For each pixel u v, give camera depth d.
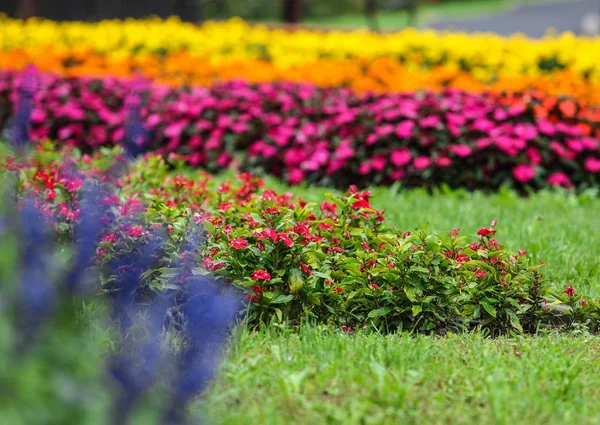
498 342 4.77
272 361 4.23
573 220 7.48
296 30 17.19
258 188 6.60
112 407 2.75
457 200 8.42
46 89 10.53
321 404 3.76
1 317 2.89
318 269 5.11
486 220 7.31
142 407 2.90
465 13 42.16
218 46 14.03
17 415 2.57
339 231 5.45
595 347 4.78
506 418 3.66
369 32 16.75
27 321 2.92
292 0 21.95
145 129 9.83
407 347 4.45
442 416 3.71
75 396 2.64
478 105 9.31
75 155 7.28
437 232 6.78
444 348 4.53
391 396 3.83
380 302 5.07
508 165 9.16
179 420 2.91
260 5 35.97
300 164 9.45
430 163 9.02
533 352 4.45
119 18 19.14
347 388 3.95
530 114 9.23
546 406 3.80
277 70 11.42
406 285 5.02
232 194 6.47
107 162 6.93
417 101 9.28
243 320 4.74
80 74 11.71
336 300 5.02
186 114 10.04
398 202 8.16
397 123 9.23
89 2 19.06
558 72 11.71
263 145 9.63
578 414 3.77
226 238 5.06
